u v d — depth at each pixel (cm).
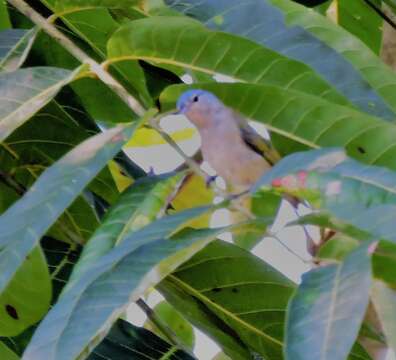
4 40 426
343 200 278
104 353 416
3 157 472
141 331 430
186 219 303
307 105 367
